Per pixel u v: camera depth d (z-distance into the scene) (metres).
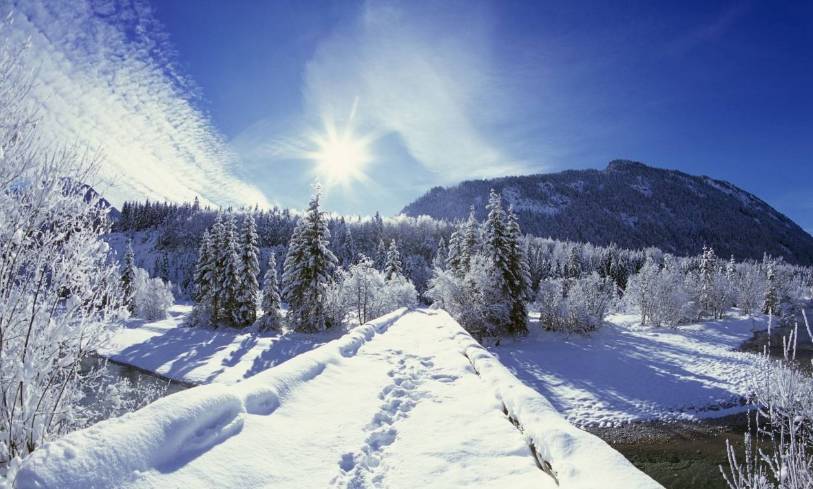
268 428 4.44
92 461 2.88
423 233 146.88
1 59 4.33
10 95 4.37
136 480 2.99
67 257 4.68
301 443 4.32
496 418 5.18
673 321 49.09
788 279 82.25
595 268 98.81
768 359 4.09
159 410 3.69
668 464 16.97
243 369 28.72
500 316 37.22
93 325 4.93
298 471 3.78
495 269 38.41
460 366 8.20
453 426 5.04
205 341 35.03
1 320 4.21
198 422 3.87
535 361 31.06
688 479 15.73
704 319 61.25
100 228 5.09
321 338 36.00
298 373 6.34
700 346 36.84
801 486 3.57
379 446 4.59
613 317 59.03
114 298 5.11
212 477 3.36
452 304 38.66
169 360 30.27
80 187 4.81
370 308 42.75
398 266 60.94
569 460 3.51
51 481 2.61
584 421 21.23
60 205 4.66
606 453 3.49
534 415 4.62
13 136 4.48
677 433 19.78
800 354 31.50
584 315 39.62
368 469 4.05
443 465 4.02
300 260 38.34
